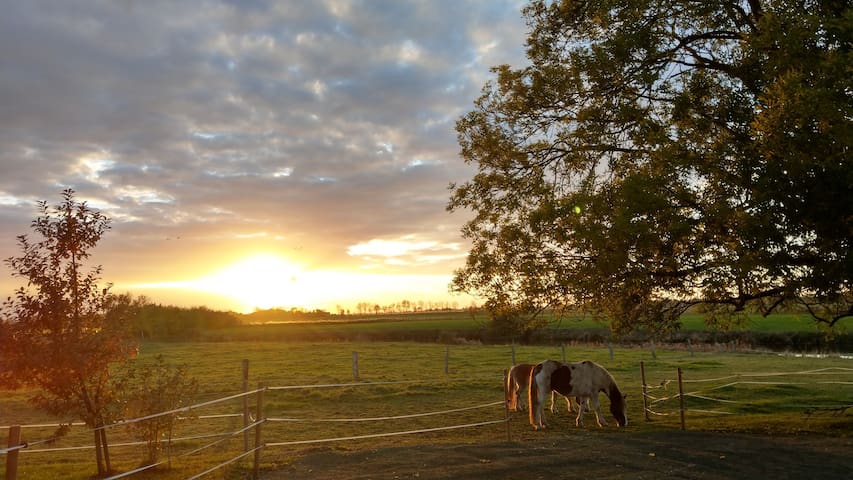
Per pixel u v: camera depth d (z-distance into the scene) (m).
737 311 13.95
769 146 9.95
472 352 44.00
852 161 8.83
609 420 16.86
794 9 10.38
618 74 12.52
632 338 55.09
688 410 17.97
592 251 11.78
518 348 47.88
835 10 10.37
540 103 14.23
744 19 12.54
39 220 10.34
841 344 45.66
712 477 8.65
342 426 16.69
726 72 12.87
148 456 11.37
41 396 10.52
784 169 9.65
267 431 15.99
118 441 14.85
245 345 57.78
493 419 17.41
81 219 10.66
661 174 10.89
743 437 11.80
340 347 52.09
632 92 12.98
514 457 10.37
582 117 13.30
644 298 12.98
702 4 12.11
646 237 10.55
